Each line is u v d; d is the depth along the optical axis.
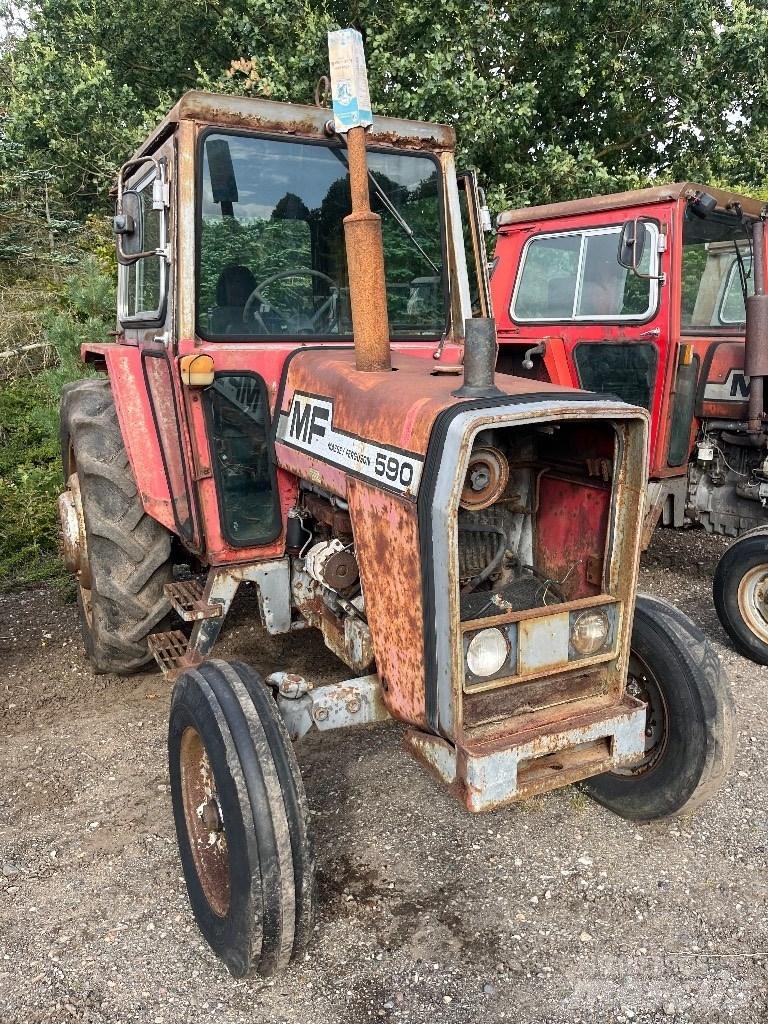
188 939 2.34
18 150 10.51
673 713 2.66
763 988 2.16
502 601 2.46
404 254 3.26
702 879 2.57
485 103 7.80
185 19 10.50
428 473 1.93
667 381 4.85
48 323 7.93
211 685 2.23
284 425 2.90
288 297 3.06
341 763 3.21
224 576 3.04
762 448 4.83
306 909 2.07
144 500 3.24
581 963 2.24
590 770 2.22
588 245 5.35
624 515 2.23
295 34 8.13
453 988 2.16
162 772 3.16
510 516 2.63
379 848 2.71
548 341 5.57
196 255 2.88
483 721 2.14
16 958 2.27
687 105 9.02
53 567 5.44
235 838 2.03
